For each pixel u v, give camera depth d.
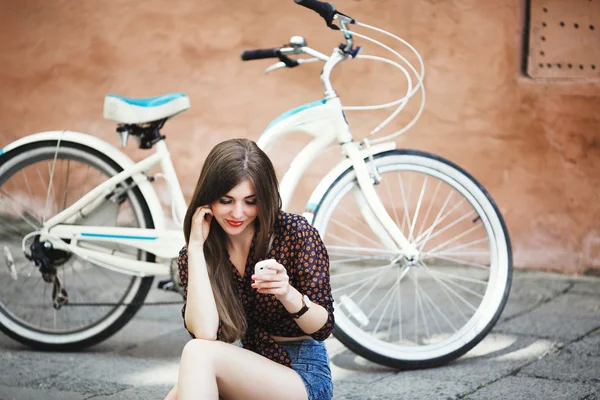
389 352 3.52
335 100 3.58
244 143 2.41
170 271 3.68
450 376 3.45
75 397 3.29
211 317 2.43
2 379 3.47
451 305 4.45
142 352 3.83
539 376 3.40
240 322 2.48
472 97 5.03
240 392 2.38
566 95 4.93
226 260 2.50
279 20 5.17
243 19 5.22
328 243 5.25
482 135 5.04
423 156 3.62
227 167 2.35
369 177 3.56
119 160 3.71
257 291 2.43
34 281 4.68
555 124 4.96
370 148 3.61
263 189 2.38
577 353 3.66
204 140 5.32
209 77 5.30
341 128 3.58
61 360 3.72
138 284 3.77
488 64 5.00
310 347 2.60
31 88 5.54
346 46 3.57
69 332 3.81
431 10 5.02
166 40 5.33
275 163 5.25
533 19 4.95
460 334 3.59
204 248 2.50
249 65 5.24
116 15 5.38
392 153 3.61
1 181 3.80
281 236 2.50
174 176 3.73
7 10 5.54
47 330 3.82
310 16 5.12
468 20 4.99
